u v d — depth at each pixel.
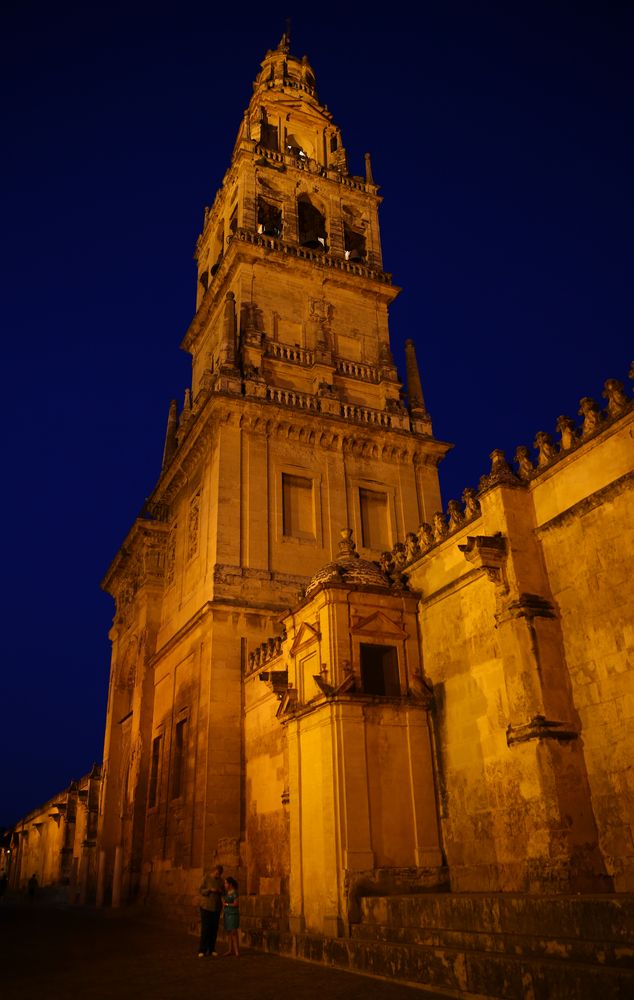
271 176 44.34
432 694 20.20
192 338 45.94
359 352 40.69
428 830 18.75
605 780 14.87
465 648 19.27
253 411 34.28
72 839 60.72
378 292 42.47
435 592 20.80
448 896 15.12
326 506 34.69
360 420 36.75
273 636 30.45
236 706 28.94
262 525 32.75
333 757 18.66
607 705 15.08
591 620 15.77
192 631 32.38
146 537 40.78
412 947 13.70
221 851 26.69
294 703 21.41
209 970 16.56
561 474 17.12
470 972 12.10
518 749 15.88
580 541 16.34
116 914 32.16
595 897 11.84
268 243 40.34
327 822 18.41
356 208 46.16
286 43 54.34
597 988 9.91
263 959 17.97
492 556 17.06
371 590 21.02
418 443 37.69
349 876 17.47
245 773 28.00
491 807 17.36
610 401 16.06
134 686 39.50
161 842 32.03
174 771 32.31
